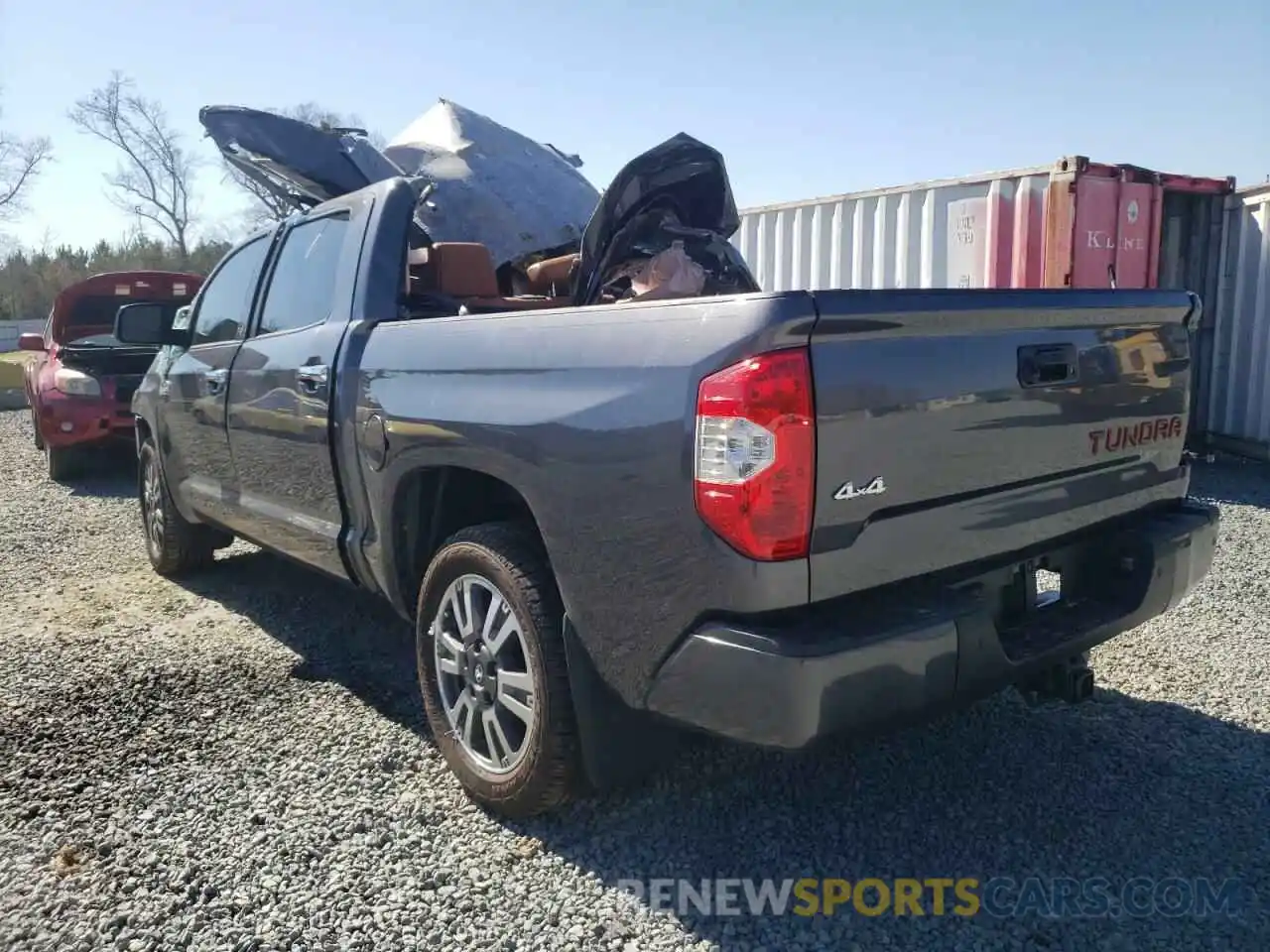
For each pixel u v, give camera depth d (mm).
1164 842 3014
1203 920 2656
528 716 2982
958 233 9781
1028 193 9203
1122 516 3246
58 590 5766
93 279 10422
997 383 2723
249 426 4457
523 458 2857
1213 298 9969
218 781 3404
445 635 3328
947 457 2621
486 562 3068
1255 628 4832
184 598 5531
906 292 2500
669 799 3260
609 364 2652
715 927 2643
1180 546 3174
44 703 4070
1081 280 8977
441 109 5953
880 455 2475
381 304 3855
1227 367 9914
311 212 4547
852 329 2406
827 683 2312
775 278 11930
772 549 2344
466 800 3277
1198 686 4133
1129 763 3484
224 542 5953
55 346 10094
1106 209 9039
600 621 2711
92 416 9344
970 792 3297
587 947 2572
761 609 2371
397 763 3533
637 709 2686
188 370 5156
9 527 7520
